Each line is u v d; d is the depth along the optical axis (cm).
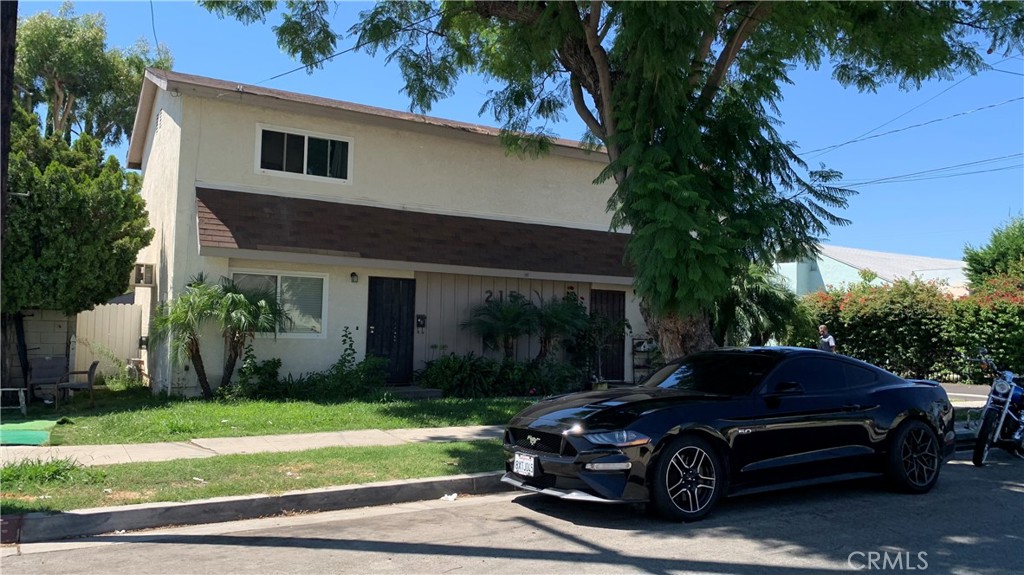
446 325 1541
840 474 738
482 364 1467
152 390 1402
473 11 1200
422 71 1303
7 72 607
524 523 646
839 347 2305
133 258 1334
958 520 665
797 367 752
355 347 1434
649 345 1781
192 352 1247
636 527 632
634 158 934
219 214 1287
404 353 1494
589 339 1639
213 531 616
